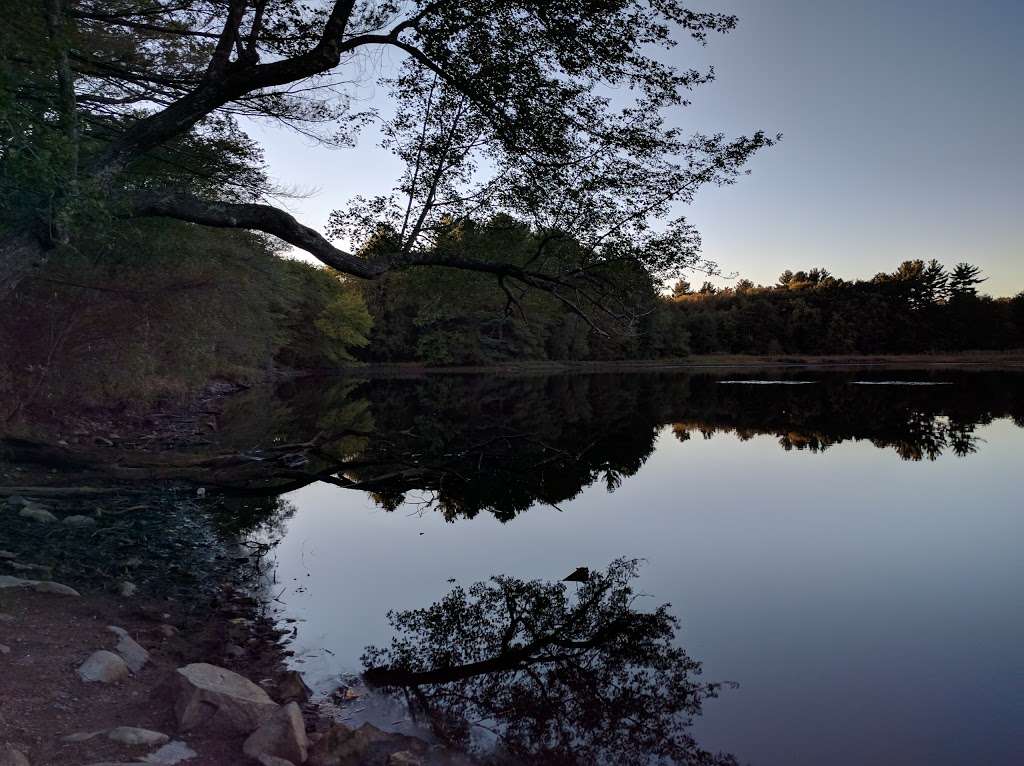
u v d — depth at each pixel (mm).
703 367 76500
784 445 17609
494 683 4875
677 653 5387
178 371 20062
